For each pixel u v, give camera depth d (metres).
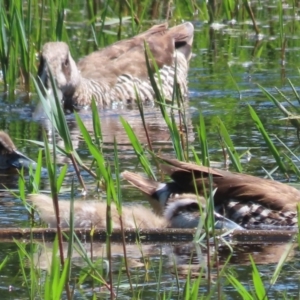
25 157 14.34
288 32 22.56
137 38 20.56
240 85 18.84
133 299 8.79
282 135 15.30
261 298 8.39
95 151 10.29
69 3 24.67
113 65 19.52
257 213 11.91
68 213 11.51
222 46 21.72
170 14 24.12
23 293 9.19
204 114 16.89
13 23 18.36
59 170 13.70
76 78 18.48
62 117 10.03
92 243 10.61
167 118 12.66
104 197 12.45
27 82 18.67
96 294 9.21
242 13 23.84
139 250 10.73
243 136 15.30
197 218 11.74
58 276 8.24
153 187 12.16
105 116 17.67
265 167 13.62
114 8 23.64
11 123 16.69
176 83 12.97
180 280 9.62
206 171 11.95
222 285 9.45
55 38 19.52
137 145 12.13
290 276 9.77
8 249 10.56
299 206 9.68
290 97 17.78
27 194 12.59
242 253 10.66
